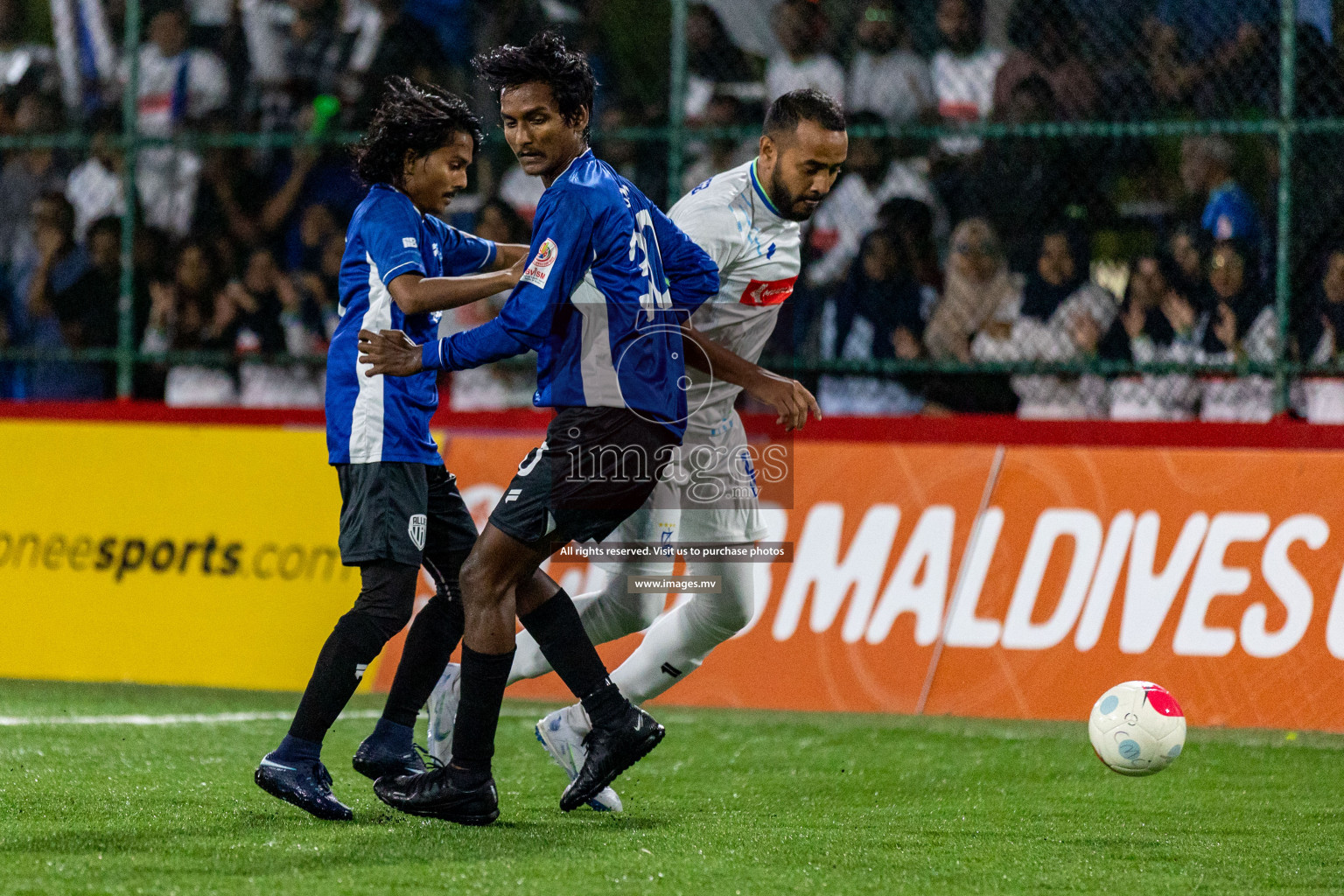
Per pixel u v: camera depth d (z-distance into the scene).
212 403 27.61
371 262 13.05
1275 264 22.92
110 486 24.22
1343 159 22.39
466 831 12.46
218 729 18.86
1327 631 19.42
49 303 28.33
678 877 10.98
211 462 23.91
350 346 13.13
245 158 28.38
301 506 23.31
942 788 15.67
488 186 27.42
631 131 24.47
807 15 26.45
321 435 23.55
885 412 24.80
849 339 24.83
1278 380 22.16
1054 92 24.30
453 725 13.61
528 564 12.48
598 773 12.84
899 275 24.56
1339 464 20.09
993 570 21.00
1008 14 25.33
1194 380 23.47
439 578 13.90
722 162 25.77
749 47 26.80
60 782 14.82
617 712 12.86
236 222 28.25
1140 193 23.94
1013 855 12.14
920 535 21.44
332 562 22.88
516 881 10.69
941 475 21.66
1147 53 24.00
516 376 26.69
